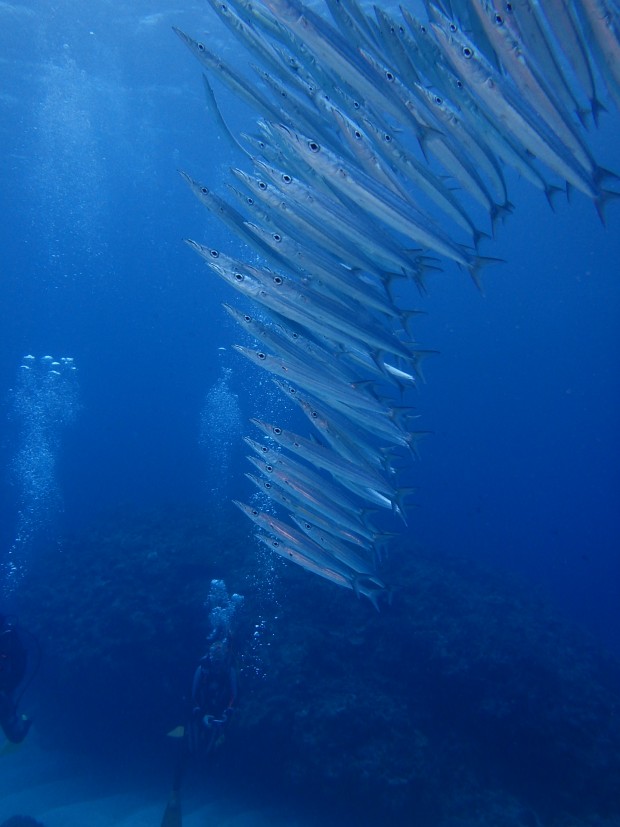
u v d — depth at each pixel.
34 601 11.68
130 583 11.16
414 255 4.21
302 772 7.61
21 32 19.95
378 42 3.79
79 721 9.63
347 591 10.65
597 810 7.89
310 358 4.46
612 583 31.86
